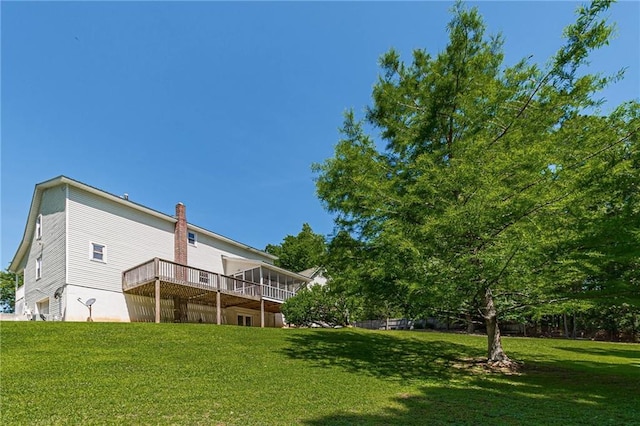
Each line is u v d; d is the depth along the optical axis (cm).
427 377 870
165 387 638
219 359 922
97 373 722
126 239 1908
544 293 890
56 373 708
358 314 2442
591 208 762
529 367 1071
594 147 729
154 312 1961
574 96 805
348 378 805
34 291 1942
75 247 1677
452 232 788
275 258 3053
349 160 985
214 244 2480
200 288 1856
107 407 511
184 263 2167
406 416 519
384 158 1065
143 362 839
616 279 772
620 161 685
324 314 2433
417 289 810
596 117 773
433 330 2939
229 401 564
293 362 953
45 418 456
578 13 754
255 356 995
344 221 1039
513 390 737
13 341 970
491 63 976
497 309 1069
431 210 846
